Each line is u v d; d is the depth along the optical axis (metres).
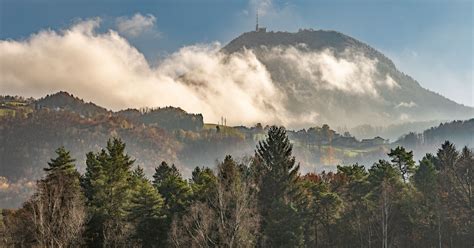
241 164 73.81
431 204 80.62
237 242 54.06
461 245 80.44
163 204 72.12
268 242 66.94
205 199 64.69
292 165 77.94
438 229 79.94
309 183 80.62
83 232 61.44
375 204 80.50
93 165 74.81
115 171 73.81
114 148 76.69
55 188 59.34
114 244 63.91
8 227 63.03
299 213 72.38
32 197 61.69
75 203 59.25
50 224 55.06
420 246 80.81
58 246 54.06
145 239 67.56
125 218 69.38
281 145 77.81
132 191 74.19
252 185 67.12
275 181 74.62
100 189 72.06
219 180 57.59
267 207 71.62
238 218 54.31
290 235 66.88
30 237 60.62
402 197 80.06
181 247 58.94
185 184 76.56
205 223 54.97
